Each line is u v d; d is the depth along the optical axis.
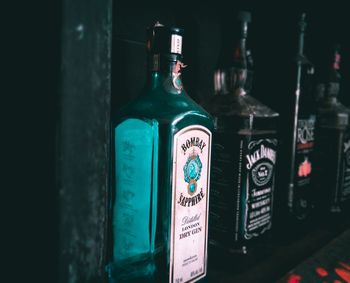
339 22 0.66
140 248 0.35
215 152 0.44
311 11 0.60
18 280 0.23
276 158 0.52
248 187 0.43
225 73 0.51
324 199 0.58
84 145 0.23
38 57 0.21
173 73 0.36
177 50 0.36
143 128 0.34
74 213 0.22
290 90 0.52
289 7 0.56
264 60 0.56
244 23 0.49
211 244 0.44
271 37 0.56
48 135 0.21
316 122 0.57
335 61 0.61
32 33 0.21
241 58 0.49
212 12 0.56
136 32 0.46
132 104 0.36
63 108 0.21
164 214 0.34
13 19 0.22
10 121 0.23
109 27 0.24
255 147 0.44
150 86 0.37
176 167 0.34
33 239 0.22
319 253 0.46
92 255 0.24
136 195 0.35
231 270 0.42
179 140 0.34
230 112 0.43
